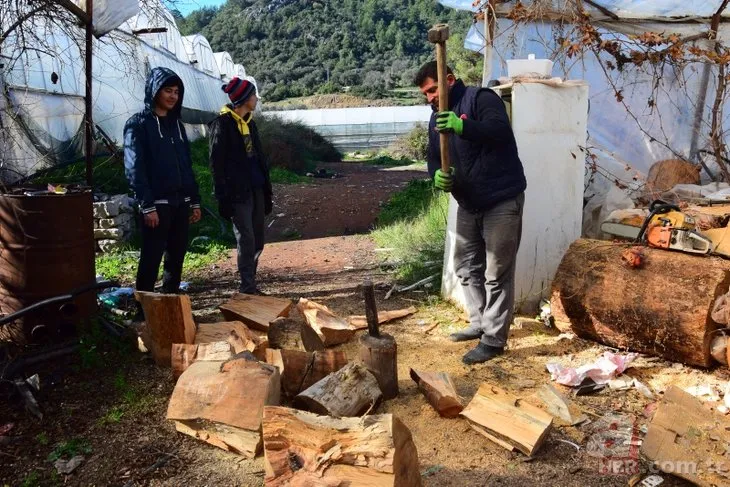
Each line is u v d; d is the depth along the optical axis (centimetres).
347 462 221
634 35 584
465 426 306
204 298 552
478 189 370
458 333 427
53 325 399
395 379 337
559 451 283
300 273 653
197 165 1266
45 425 313
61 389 350
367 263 684
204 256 738
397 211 977
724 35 655
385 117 3366
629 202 513
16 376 356
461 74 1792
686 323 351
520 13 537
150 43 1507
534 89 437
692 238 372
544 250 462
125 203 771
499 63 588
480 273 418
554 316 427
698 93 645
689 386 344
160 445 295
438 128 352
